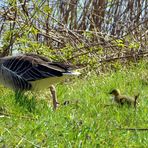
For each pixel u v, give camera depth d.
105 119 10.61
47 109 11.22
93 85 14.80
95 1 21.02
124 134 9.38
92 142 8.58
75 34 19.16
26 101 11.59
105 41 18.47
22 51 17.73
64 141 8.62
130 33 19.39
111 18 20.89
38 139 8.48
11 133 8.88
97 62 17.92
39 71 12.22
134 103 11.59
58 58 17.73
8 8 17.70
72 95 13.28
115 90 12.36
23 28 17.62
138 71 16.53
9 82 12.91
